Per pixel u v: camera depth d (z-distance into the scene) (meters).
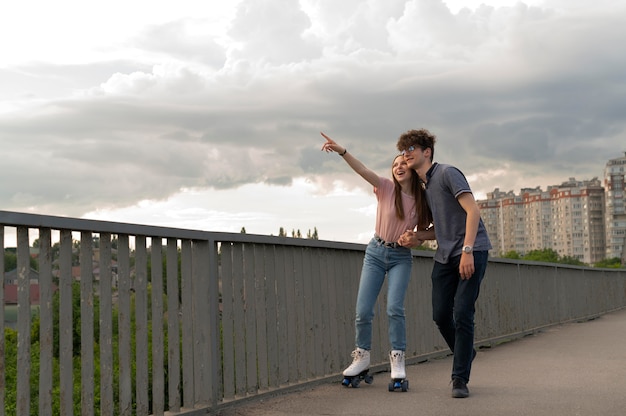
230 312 4.98
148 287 4.59
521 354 7.78
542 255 158.12
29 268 3.51
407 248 5.58
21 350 3.47
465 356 5.10
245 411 4.77
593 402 4.78
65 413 3.69
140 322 4.26
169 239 4.53
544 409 4.59
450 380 5.96
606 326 12.33
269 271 5.43
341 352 6.27
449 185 5.18
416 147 5.32
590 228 170.50
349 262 6.52
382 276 5.64
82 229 3.80
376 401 5.02
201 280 4.75
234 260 5.07
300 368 5.70
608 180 169.00
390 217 5.48
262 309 5.31
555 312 12.80
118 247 4.10
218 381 4.83
